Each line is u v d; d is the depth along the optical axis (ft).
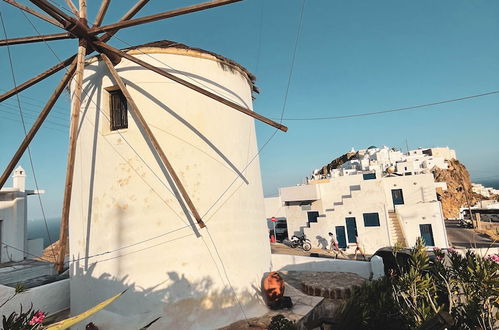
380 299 18.30
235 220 27.30
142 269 23.75
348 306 18.90
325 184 92.68
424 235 77.77
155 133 25.53
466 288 17.39
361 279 30.30
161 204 24.62
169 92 26.43
